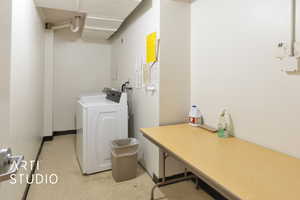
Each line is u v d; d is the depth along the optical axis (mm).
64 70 4172
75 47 4230
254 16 1473
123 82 3561
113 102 2793
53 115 4145
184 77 2234
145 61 2527
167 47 2129
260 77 1442
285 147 1287
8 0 1407
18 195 1681
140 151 2752
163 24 2094
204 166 1085
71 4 2475
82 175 2439
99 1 2367
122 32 3570
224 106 1784
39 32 3039
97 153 2500
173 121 2203
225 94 1770
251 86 1517
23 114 1879
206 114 2018
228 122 1729
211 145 1454
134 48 2953
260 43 1432
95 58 4426
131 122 3109
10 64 1414
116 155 2262
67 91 4230
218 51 1835
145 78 2521
